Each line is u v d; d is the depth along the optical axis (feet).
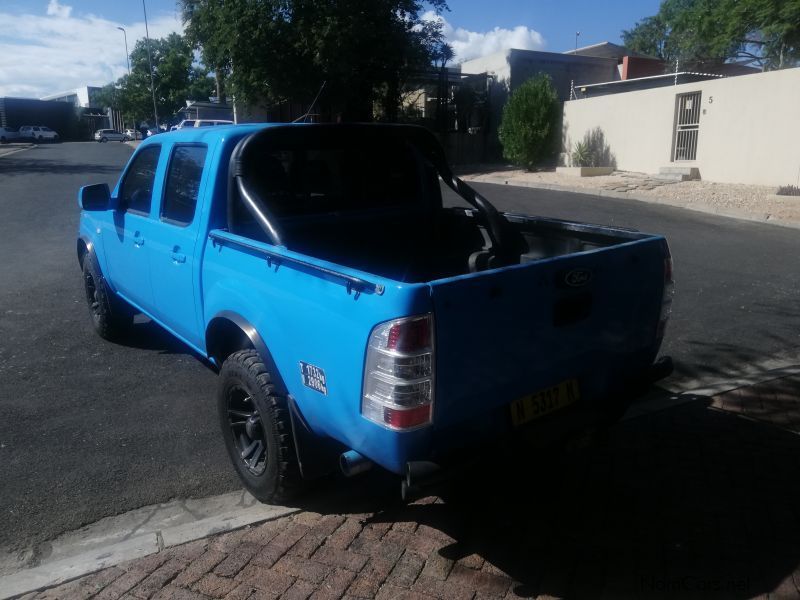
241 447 12.30
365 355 8.83
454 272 16.19
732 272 28.53
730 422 15.01
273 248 10.84
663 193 53.11
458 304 8.76
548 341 9.97
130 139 214.48
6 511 11.61
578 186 59.00
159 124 218.59
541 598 9.61
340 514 11.64
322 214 14.30
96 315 20.31
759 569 10.19
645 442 14.15
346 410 9.37
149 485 12.52
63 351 19.24
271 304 10.71
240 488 12.50
